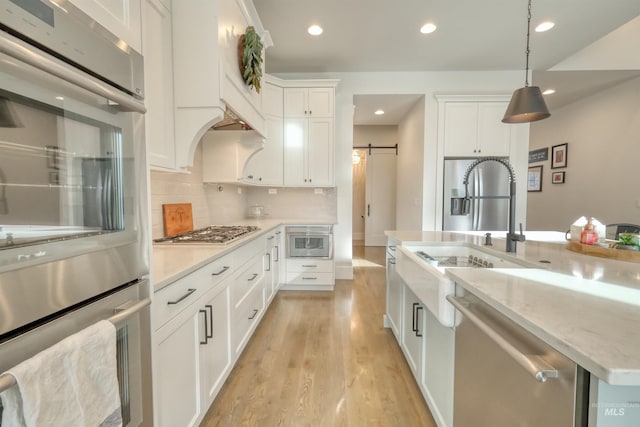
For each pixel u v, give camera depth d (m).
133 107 0.91
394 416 1.64
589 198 4.76
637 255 1.36
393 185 6.82
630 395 0.55
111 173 0.89
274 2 2.68
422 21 2.98
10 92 0.61
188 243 1.86
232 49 2.00
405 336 2.10
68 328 0.73
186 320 1.30
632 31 3.88
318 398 1.78
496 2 2.69
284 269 3.74
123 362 0.93
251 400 1.76
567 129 5.17
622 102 4.26
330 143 3.85
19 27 0.61
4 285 0.60
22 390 0.58
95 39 0.80
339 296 3.58
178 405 1.24
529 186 6.08
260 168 3.76
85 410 0.71
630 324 0.68
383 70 4.17
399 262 1.92
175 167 1.77
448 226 4.18
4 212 0.62
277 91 3.82
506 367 0.84
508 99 4.02
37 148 0.69
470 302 1.06
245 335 2.15
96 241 0.82
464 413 1.13
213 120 1.76
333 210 4.27
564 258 1.43
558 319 0.70
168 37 1.70
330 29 3.12
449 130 4.11
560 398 0.63
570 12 2.84
